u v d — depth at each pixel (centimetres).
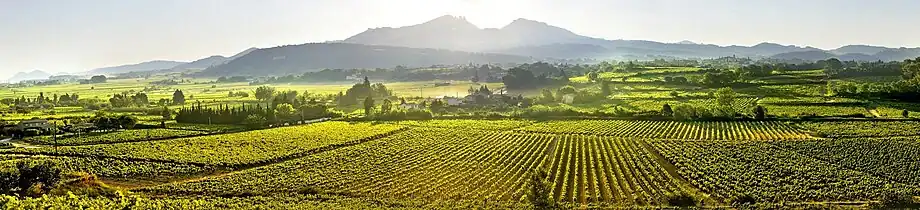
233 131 14350
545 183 7606
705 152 10781
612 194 7944
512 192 8038
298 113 17900
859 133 12638
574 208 7131
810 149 10906
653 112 16138
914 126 13312
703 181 8550
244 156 10731
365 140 12838
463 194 7925
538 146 11788
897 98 17662
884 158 10081
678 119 15300
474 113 17725
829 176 8794
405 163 10075
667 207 7188
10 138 12862
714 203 7450
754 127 13838
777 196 7712
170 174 9450
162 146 11594
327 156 10800
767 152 10706
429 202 7475
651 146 11556
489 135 13412
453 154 10950
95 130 14150
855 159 10019
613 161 10106
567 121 15625
